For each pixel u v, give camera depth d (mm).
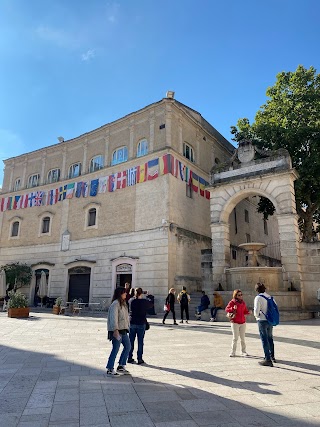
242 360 7801
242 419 4305
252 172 20344
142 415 4438
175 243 23094
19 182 34625
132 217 24953
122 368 6586
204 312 17812
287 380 6098
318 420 4273
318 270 17641
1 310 25250
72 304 23312
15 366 7242
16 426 4070
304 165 21406
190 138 27672
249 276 18344
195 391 5461
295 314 15617
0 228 34031
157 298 21844
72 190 29641
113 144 28219
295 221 18359
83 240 27516
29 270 29844
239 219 32750
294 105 23094
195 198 26562
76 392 5410
